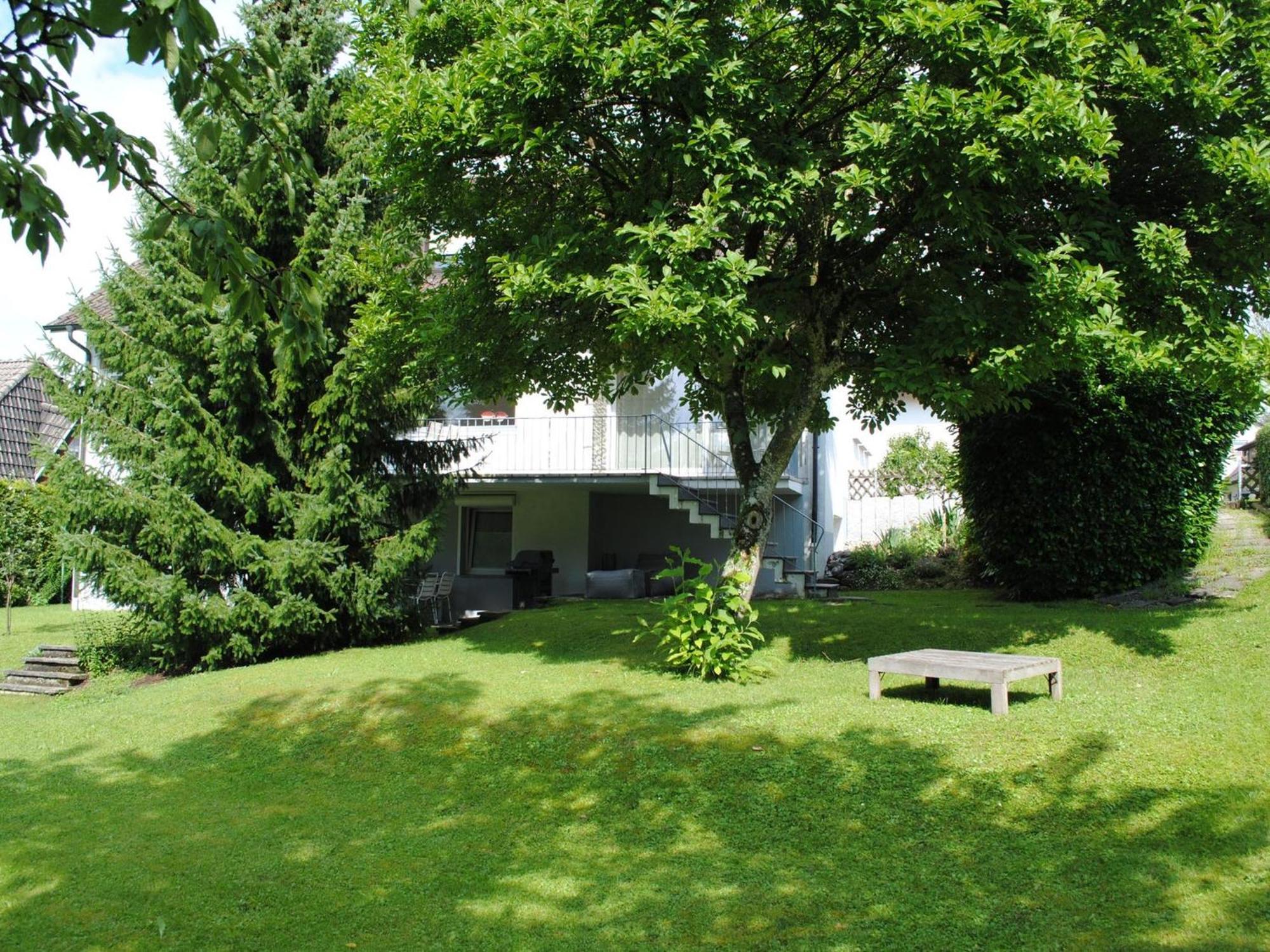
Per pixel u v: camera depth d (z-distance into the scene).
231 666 14.15
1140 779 6.61
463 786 8.02
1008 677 8.13
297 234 14.23
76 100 4.54
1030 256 8.63
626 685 10.28
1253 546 14.23
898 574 18.89
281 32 14.48
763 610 14.55
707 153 8.90
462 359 11.26
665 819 6.98
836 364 11.09
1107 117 8.33
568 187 11.10
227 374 13.35
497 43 9.32
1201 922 4.86
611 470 17.77
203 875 6.41
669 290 8.48
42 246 4.39
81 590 22.27
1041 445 13.69
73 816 7.88
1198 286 9.25
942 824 6.42
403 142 10.10
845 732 8.12
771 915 5.38
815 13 9.32
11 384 27.94
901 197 9.70
